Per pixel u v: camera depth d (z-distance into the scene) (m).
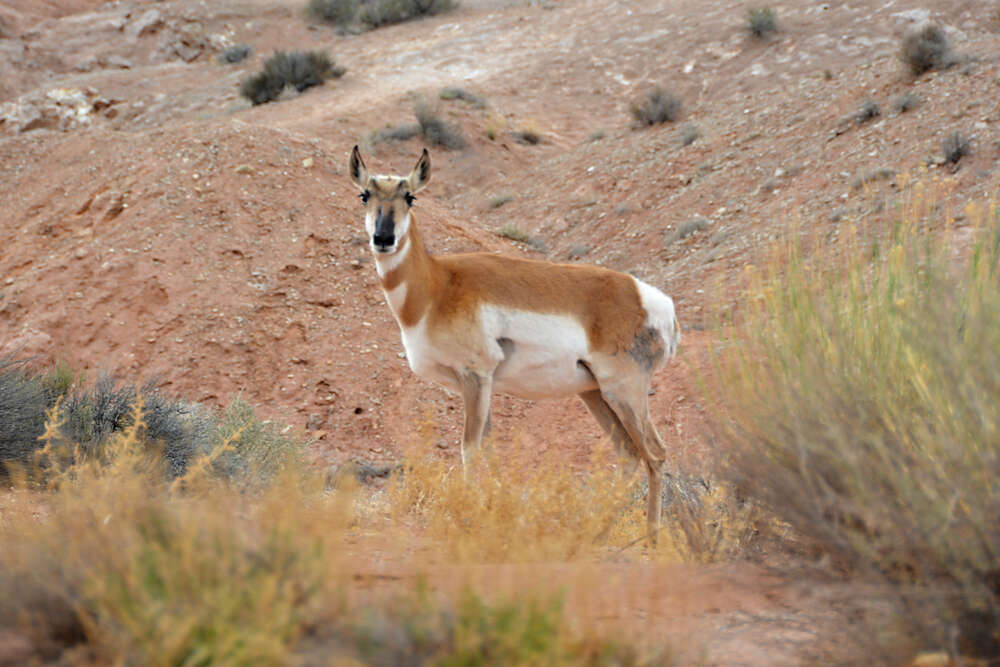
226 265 37.41
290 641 5.75
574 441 28.34
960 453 6.98
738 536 10.84
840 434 7.67
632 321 17.30
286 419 30.88
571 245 49.06
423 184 17.09
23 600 6.16
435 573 8.58
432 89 82.50
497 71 90.31
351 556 9.21
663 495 17.02
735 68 78.31
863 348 8.76
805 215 39.34
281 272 37.47
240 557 6.54
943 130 41.81
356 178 17.22
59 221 42.41
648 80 82.38
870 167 41.84
